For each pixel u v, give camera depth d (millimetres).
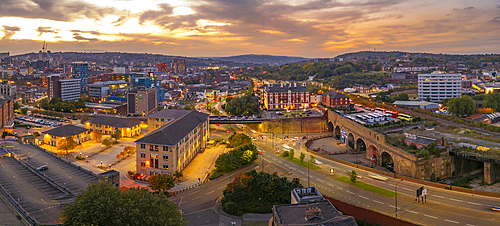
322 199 91812
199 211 119562
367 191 130375
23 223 97188
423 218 106188
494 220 103188
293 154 180500
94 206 77688
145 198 84062
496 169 145500
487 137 182250
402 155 155375
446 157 155000
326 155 187000
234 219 113375
